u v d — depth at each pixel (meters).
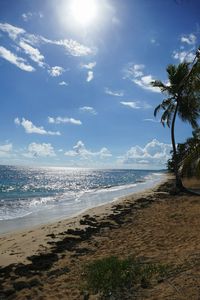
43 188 50.66
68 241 12.33
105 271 7.52
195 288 6.11
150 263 8.12
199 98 12.15
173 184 41.34
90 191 41.97
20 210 23.03
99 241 12.12
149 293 6.30
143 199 25.72
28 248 11.48
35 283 7.74
